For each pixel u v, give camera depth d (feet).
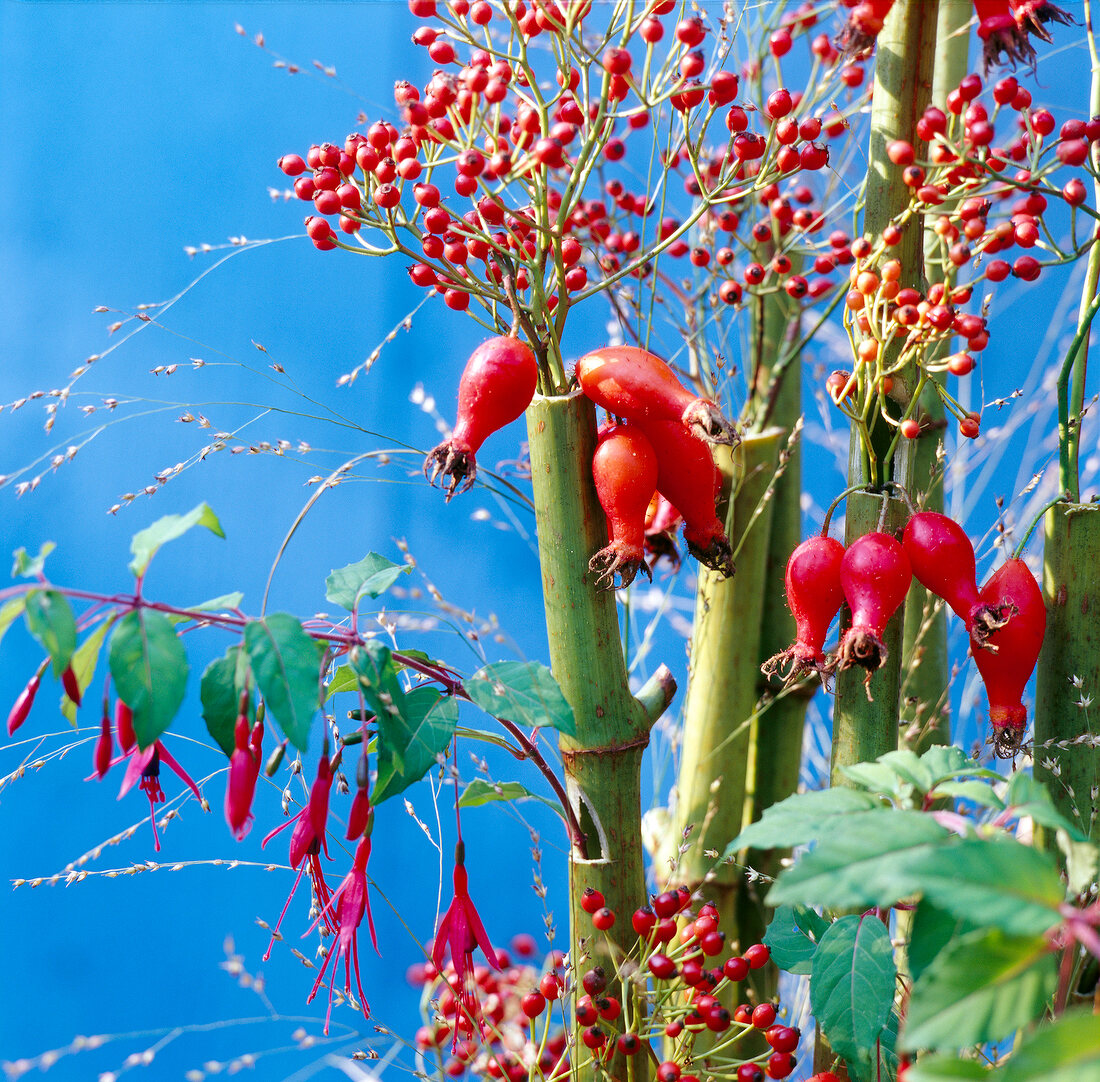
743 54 3.23
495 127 2.63
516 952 2.89
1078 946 2.50
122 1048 4.02
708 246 2.98
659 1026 2.68
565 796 2.65
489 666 2.58
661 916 2.63
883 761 2.47
